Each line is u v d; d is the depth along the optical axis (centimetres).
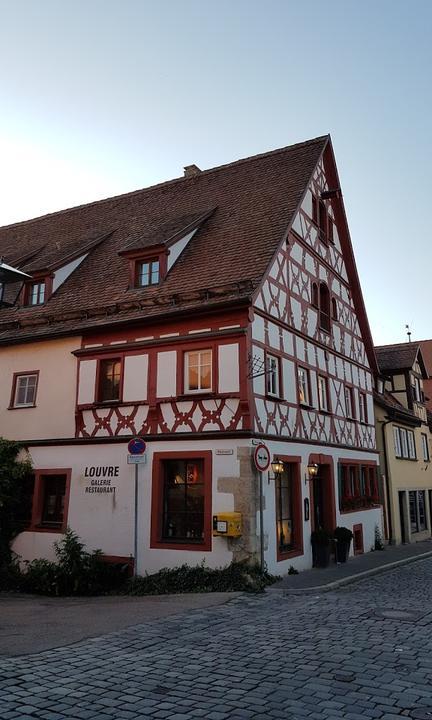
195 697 528
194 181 2103
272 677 585
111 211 2212
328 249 1994
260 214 1670
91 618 906
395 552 2000
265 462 1268
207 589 1186
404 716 483
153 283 1566
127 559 1361
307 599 1082
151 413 1398
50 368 1609
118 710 496
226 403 1309
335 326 1977
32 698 523
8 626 851
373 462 2180
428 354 3941
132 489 1398
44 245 2167
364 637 752
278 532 1402
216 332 1345
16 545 1548
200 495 1321
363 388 2198
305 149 1938
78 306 1636
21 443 1592
